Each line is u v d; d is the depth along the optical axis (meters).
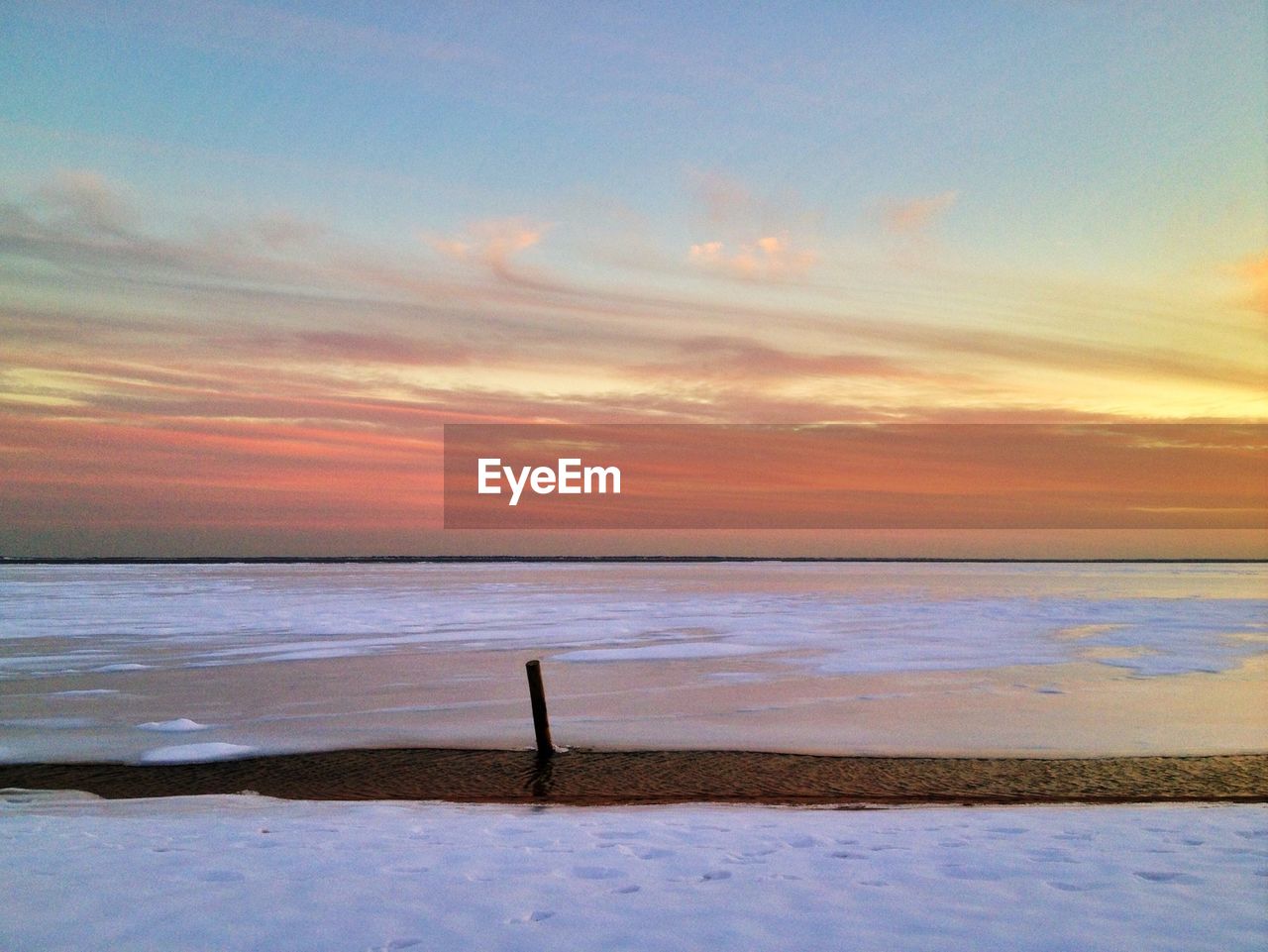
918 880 4.91
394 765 10.02
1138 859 5.37
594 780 9.32
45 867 5.29
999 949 3.87
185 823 6.81
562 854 5.59
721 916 4.29
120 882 4.94
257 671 16.47
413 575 71.00
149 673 16.28
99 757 10.45
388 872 5.14
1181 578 68.38
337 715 12.59
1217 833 6.13
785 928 4.12
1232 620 25.91
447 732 11.58
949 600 34.94
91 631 23.05
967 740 10.92
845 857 5.48
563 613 28.25
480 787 9.09
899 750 10.48
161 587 46.41
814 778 9.27
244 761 10.25
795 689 14.35
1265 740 10.85
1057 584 52.22
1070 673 15.94
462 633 22.31
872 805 7.64
